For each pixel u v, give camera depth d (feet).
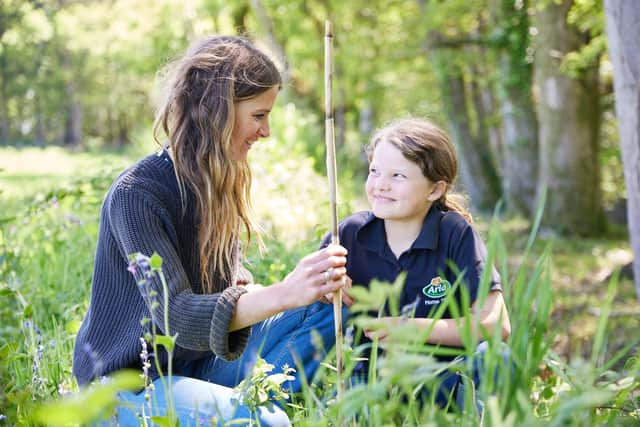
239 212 8.14
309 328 8.45
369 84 62.34
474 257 8.10
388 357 5.15
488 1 43.91
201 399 7.13
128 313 7.54
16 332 9.75
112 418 7.06
